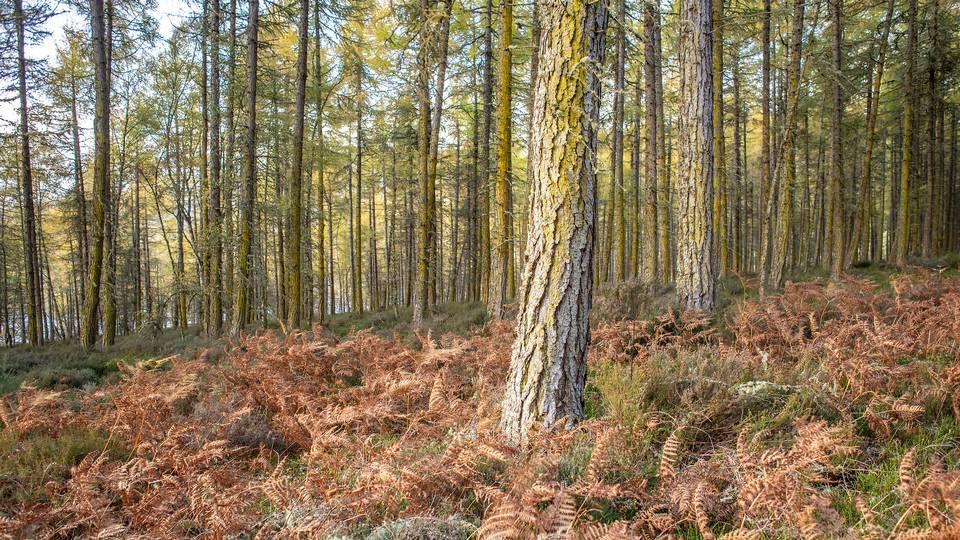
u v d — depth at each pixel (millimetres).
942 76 18109
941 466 3053
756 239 33594
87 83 19109
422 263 14250
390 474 3252
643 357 5992
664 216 16172
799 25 12312
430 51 8836
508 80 11547
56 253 37656
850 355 5008
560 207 3932
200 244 17984
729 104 23203
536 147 4074
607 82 3797
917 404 3898
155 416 5676
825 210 28359
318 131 19188
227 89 16375
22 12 14914
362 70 17953
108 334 14375
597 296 10461
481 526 2803
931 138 18422
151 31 16547
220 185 16641
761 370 5031
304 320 20828
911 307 6867
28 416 5832
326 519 3102
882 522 2650
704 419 3912
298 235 14398
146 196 28516
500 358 6562
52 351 13219
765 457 2996
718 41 14859
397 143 24422
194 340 14688
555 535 2398
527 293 4086
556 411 3941
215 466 4430
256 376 6707
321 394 6809
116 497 4184
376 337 8734
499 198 11766
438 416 4941
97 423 5676
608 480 3244
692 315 7426
